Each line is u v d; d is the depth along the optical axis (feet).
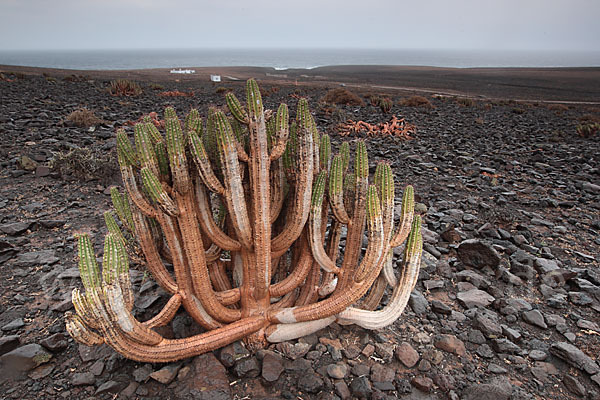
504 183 29.09
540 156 37.17
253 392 9.04
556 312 13.00
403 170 31.81
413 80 227.61
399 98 105.19
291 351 10.09
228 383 9.05
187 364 9.64
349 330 11.30
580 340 11.53
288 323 10.12
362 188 9.41
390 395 9.16
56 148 29.99
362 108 72.23
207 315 9.93
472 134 50.75
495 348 11.05
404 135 45.62
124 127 40.01
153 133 9.25
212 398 8.51
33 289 12.87
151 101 67.05
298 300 11.16
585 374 10.11
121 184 23.68
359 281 9.36
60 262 14.69
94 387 9.10
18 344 10.23
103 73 182.50
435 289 14.15
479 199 25.13
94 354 9.94
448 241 18.01
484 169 32.27
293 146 8.98
